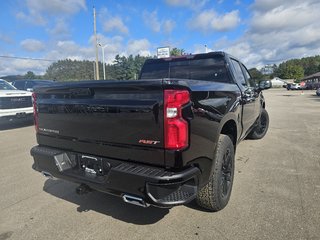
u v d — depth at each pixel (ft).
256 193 11.51
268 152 18.07
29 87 41.42
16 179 14.14
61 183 13.50
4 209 10.77
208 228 9.01
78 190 9.29
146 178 7.34
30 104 30.76
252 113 16.66
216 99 9.41
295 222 9.16
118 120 8.11
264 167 14.96
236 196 11.25
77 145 9.43
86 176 9.08
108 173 8.11
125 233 8.90
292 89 185.47
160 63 15.93
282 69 385.91
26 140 24.25
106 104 8.27
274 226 8.96
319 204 10.39
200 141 8.20
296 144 20.24
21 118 29.99
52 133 10.22
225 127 11.21
